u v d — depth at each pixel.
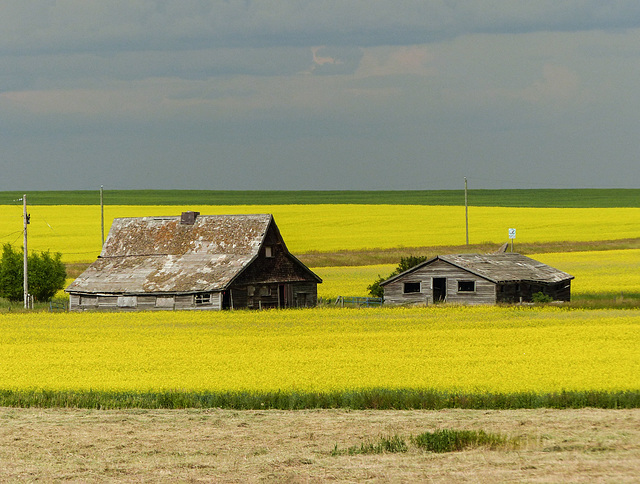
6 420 50.56
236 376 65.12
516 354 75.50
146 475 38.34
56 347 83.56
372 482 35.91
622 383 59.66
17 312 121.62
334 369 67.94
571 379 61.56
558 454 39.69
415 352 77.31
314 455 41.41
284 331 94.56
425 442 42.19
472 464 38.19
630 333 88.69
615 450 40.50
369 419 49.53
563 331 90.56
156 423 49.44
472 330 92.44
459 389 57.22
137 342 86.75
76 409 54.12
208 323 103.50
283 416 51.00
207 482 37.03
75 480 37.72
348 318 107.19
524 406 52.75
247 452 42.44
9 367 71.38
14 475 38.69
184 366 70.75
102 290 130.00
